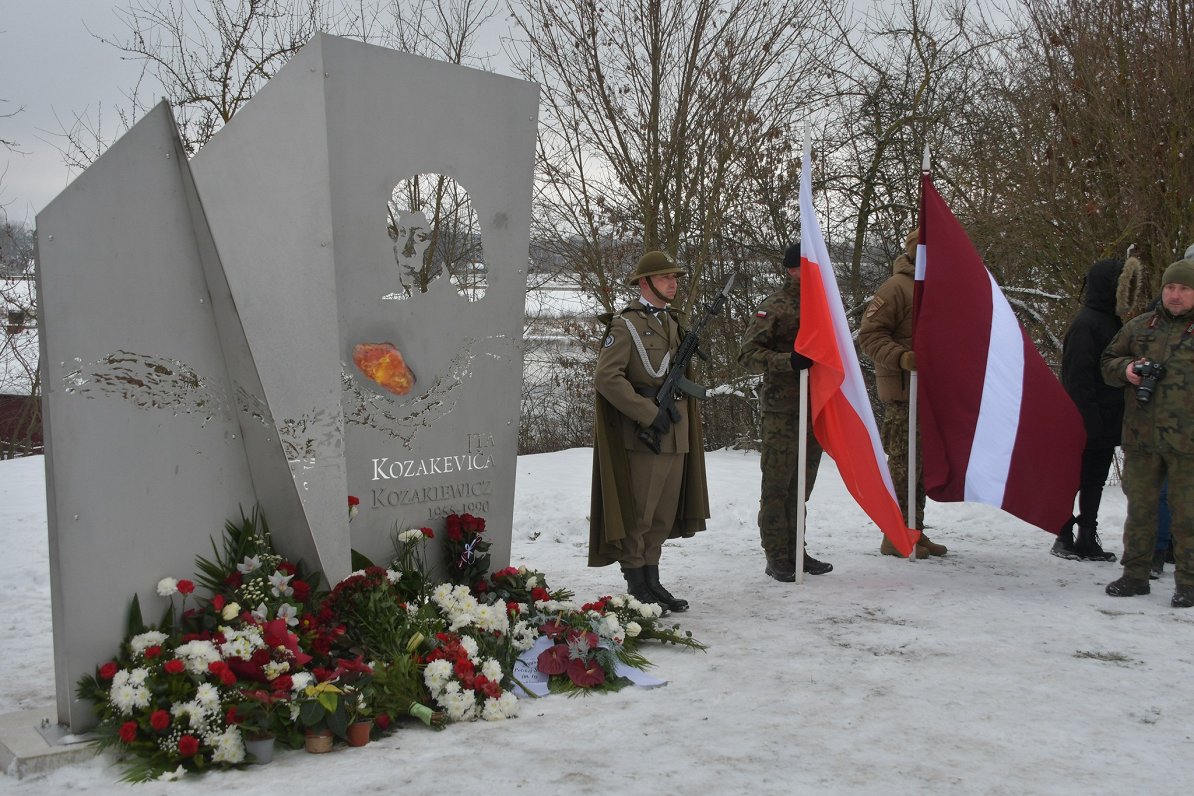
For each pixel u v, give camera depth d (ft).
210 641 11.64
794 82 46.65
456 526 15.80
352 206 14.73
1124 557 18.88
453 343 16.01
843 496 30.55
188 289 12.50
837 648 15.34
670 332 17.62
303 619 12.67
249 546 12.92
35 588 20.33
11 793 10.18
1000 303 20.70
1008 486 20.18
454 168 15.85
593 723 12.15
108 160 11.79
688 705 12.78
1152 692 13.17
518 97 16.56
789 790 9.98
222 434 12.86
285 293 13.28
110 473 11.77
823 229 51.98
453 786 10.10
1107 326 21.44
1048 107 34.06
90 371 11.62
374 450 15.19
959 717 12.19
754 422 49.11
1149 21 31.78
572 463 36.52
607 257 47.91
